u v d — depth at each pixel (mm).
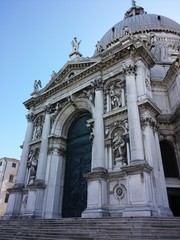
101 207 15406
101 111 20188
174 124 21812
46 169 23047
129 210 13492
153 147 16375
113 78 21172
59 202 21688
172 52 33938
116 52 20859
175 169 20719
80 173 21875
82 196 20453
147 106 17500
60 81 27812
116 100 20047
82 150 23141
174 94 22906
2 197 48812
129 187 14414
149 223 10000
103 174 16828
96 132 19094
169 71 23672
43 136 24938
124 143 17625
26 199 23094
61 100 25953
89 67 23078
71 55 29312
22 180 24688
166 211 14383
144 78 19469
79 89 23828
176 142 21328
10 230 13469
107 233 9617
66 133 25859
